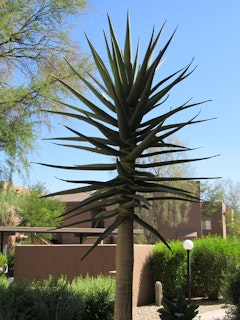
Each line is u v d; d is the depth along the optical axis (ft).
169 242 54.08
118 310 13.16
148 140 12.71
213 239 53.93
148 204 12.09
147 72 13.88
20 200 37.37
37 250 48.70
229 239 54.85
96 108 14.29
